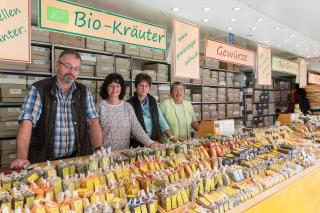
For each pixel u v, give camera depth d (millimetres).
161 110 3252
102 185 1286
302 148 2764
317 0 3393
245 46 6387
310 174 2391
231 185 1682
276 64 5320
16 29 1887
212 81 6371
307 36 5176
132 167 1549
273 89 9203
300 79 6523
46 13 2057
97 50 4156
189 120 3324
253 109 7918
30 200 1072
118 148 2475
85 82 4051
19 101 3504
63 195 1136
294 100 9297
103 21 2404
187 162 1690
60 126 2000
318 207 2479
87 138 2193
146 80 2855
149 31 2795
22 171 1372
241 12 3738
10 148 3477
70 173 1420
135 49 4625
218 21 4133
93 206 1090
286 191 1925
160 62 5191
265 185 1825
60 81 2010
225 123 2947
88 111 2186
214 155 2010
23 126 1828
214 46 3512
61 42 3781
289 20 4176
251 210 1518
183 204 1342
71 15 2197
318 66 9055
